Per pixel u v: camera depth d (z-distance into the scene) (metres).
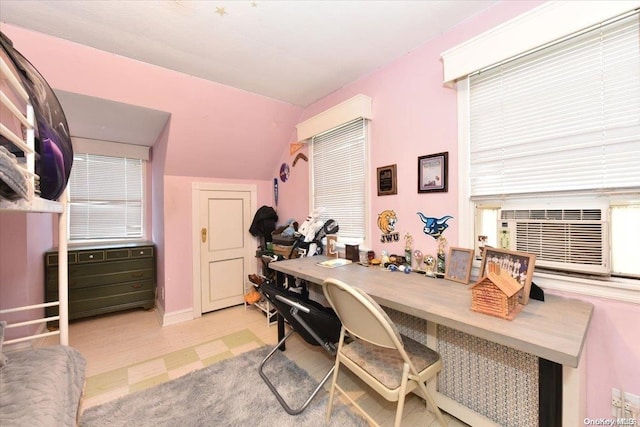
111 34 1.74
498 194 1.55
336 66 2.18
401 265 1.96
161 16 1.58
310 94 2.72
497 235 1.56
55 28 1.67
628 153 1.19
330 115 2.51
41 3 1.46
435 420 1.54
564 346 0.85
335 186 2.68
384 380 1.22
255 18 1.61
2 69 0.76
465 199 1.68
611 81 1.22
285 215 3.44
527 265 1.29
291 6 1.52
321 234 2.70
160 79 2.21
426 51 1.87
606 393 1.22
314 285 2.61
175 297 2.98
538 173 1.43
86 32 1.71
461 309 1.18
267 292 1.90
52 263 2.76
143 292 3.24
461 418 1.50
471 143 1.67
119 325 2.87
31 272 2.36
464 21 1.66
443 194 1.79
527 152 1.46
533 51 1.38
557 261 1.35
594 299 1.24
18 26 1.64
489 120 1.60
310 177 2.98
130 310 3.31
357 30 1.74
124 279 3.13
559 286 1.34
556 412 0.99
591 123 1.27
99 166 3.42
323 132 2.70
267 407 1.63
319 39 1.83
